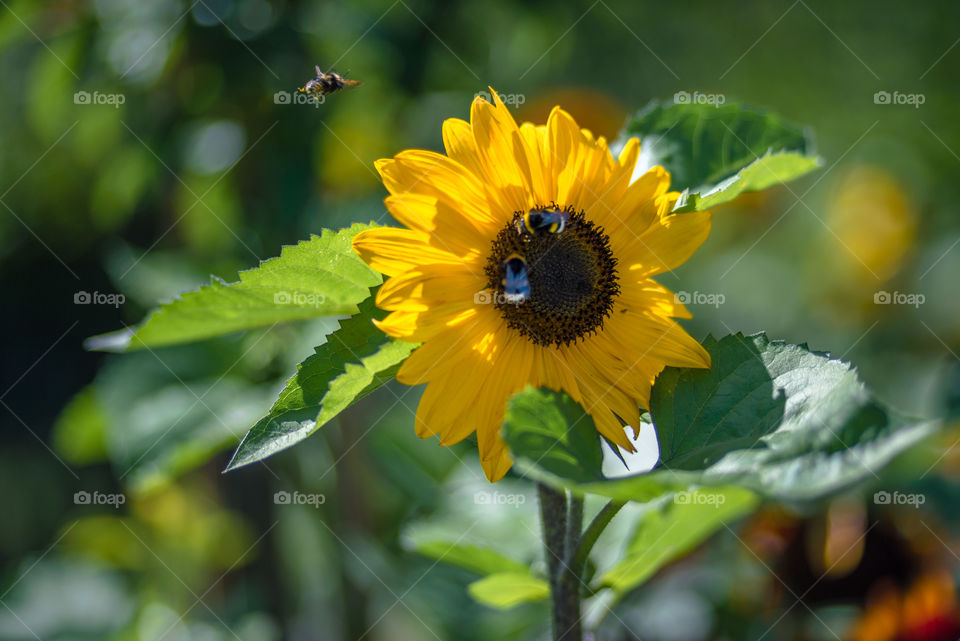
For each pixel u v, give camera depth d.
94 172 1.42
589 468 0.67
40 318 1.79
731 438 0.69
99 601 1.09
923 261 1.45
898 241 1.50
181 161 1.01
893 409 0.64
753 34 1.96
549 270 0.73
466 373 0.73
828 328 1.59
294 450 0.99
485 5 1.14
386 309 0.71
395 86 1.04
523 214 0.74
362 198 0.98
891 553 0.87
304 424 0.70
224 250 1.02
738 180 0.73
